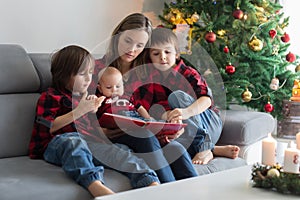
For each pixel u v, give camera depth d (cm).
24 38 272
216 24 291
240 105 307
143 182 177
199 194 142
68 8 292
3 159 200
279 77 306
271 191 146
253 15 292
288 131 308
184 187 149
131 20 193
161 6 348
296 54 327
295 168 152
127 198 136
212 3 298
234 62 294
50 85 228
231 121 239
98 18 309
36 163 192
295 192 143
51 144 193
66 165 177
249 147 238
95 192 165
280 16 311
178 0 319
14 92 219
